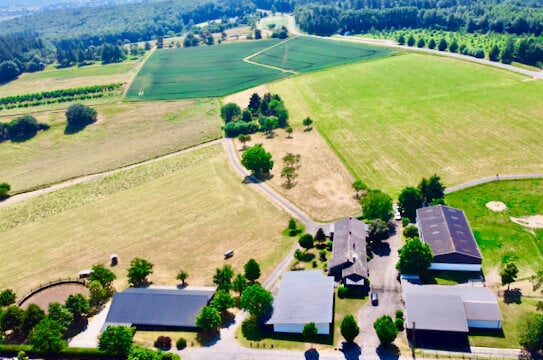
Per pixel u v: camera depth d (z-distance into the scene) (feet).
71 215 487.20
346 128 634.02
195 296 334.44
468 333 294.66
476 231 394.11
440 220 384.06
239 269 375.04
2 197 541.75
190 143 650.02
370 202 411.34
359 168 521.24
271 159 556.51
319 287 329.72
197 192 508.12
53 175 591.37
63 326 320.70
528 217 407.03
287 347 298.56
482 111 636.07
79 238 442.50
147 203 494.59
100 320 338.95
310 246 386.93
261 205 469.16
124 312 332.19
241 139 625.00
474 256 344.08
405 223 411.54
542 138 542.98
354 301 331.57
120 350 295.28
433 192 432.66
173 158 605.31
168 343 305.73
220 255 396.78
